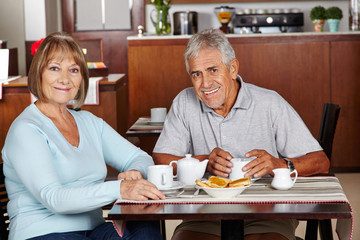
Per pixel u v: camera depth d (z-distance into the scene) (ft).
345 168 17.21
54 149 6.33
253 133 7.85
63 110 6.84
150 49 17.30
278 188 6.06
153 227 6.12
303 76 17.06
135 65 17.37
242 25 20.86
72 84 6.73
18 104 14.66
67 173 6.39
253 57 17.10
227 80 7.43
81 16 23.17
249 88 8.00
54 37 6.73
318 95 17.08
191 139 8.16
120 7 22.97
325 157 7.45
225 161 6.56
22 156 6.00
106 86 14.75
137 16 22.97
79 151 6.66
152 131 10.88
